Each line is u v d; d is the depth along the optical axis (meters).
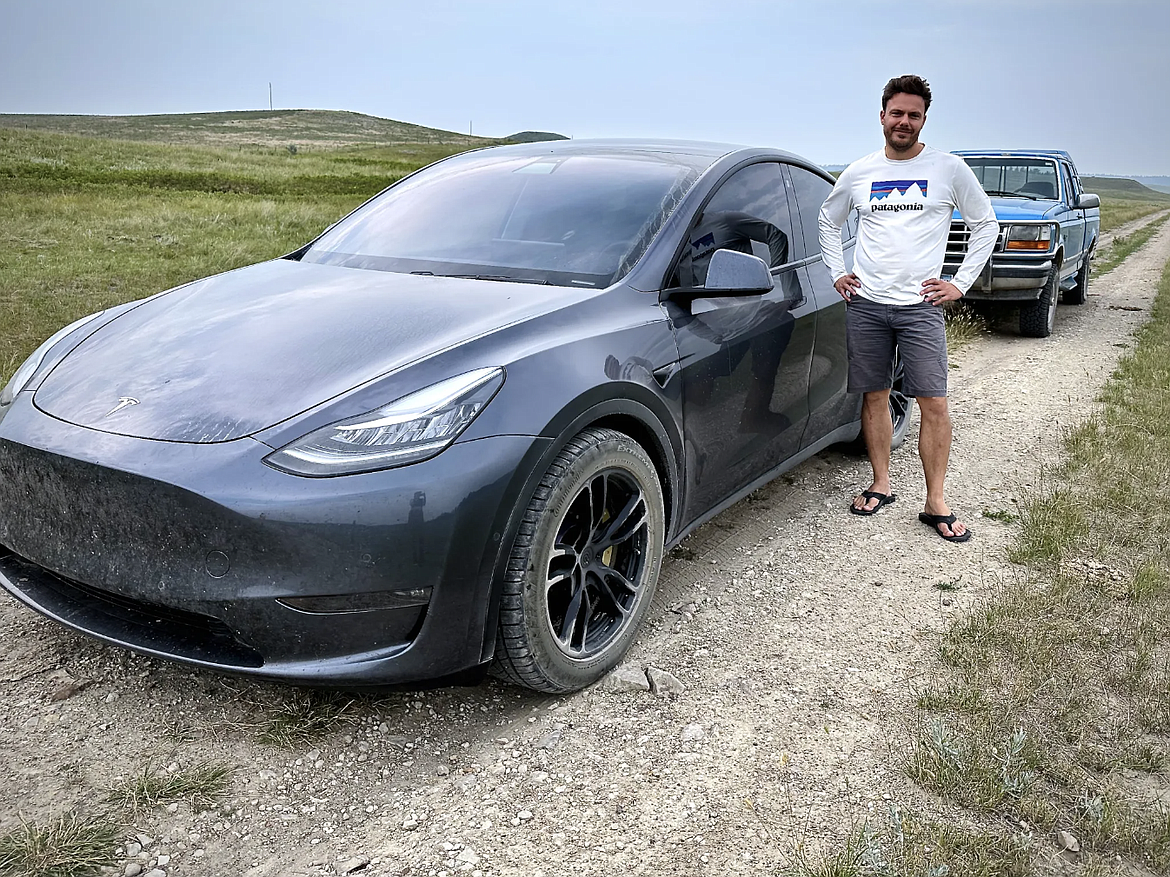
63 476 2.17
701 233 3.14
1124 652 2.82
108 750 2.22
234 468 2.04
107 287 9.48
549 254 2.97
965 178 3.63
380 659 2.13
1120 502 4.06
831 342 3.88
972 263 3.68
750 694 2.59
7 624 2.79
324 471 2.04
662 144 3.68
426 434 2.12
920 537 3.81
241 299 2.85
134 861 1.87
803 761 2.28
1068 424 5.62
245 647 2.13
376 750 2.28
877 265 3.77
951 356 8.10
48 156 30.33
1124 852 1.98
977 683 2.61
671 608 3.10
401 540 2.05
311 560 2.02
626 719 2.45
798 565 3.50
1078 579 3.30
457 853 1.94
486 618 2.23
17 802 2.02
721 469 3.17
